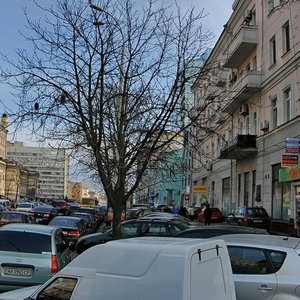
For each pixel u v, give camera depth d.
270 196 28.38
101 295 4.29
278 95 27.64
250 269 6.57
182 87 12.19
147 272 4.14
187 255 4.05
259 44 31.33
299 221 23.02
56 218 20.30
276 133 27.59
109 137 12.20
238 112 36.12
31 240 9.19
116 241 4.57
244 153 32.09
